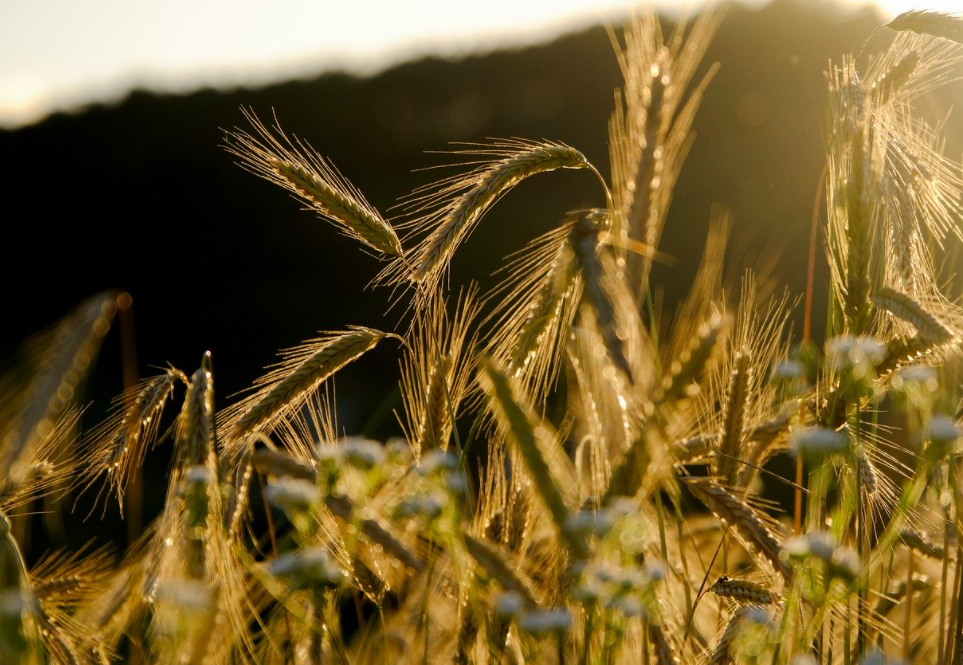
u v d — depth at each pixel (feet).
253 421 3.50
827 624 3.33
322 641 3.27
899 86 3.75
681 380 3.14
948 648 3.35
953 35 3.72
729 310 3.45
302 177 3.64
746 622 3.14
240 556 3.26
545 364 3.58
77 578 3.55
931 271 3.59
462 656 3.28
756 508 3.46
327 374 3.55
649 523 3.41
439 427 3.53
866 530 3.35
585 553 3.07
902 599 3.53
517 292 3.61
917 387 3.14
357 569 3.35
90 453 3.56
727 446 3.40
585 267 3.30
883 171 3.48
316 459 3.53
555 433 3.38
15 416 3.06
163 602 2.93
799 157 13.78
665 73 3.67
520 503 3.46
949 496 3.30
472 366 3.59
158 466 10.89
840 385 3.20
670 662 3.21
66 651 3.30
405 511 3.09
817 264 10.94
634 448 3.17
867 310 3.33
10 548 2.96
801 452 3.09
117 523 9.06
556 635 3.04
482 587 3.23
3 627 2.83
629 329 3.21
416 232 3.67
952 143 3.90
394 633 3.49
